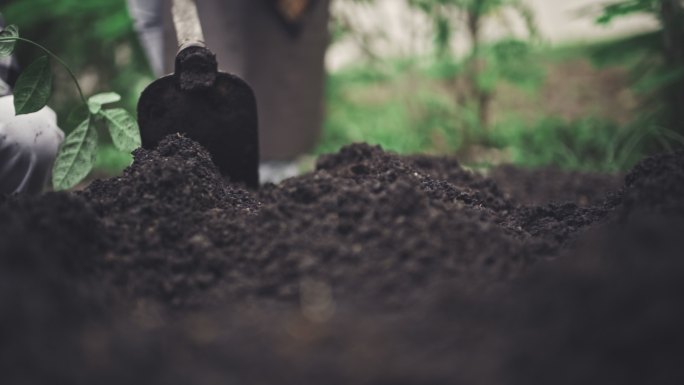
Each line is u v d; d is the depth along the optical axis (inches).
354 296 52.5
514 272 53.8
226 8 94.2
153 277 54.8
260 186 71.6
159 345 48.7
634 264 48.2
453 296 51.5
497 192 74.1
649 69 102.2
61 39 116.9
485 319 49.9
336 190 59.5
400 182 58.8
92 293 51.6
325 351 48.9
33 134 67.3
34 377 42.6
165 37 91.3
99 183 61.1
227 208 61.2
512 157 109.1
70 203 55.7
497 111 128.1
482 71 122.9
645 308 45.6
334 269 54.3
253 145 69.8
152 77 118.5
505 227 61.1
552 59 147.7
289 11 98.3
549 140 111.1
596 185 85.6
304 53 101.1
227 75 68.2
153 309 52.9
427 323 50.1
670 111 95.2
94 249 55.1
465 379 46.8
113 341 47.8
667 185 55.9
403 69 123.8
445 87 136.1
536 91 130.4
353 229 56.4
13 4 102.1
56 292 49.4
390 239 55.5
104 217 58.1
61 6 105.7
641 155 96.0
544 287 50.4
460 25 116.8
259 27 97.4
